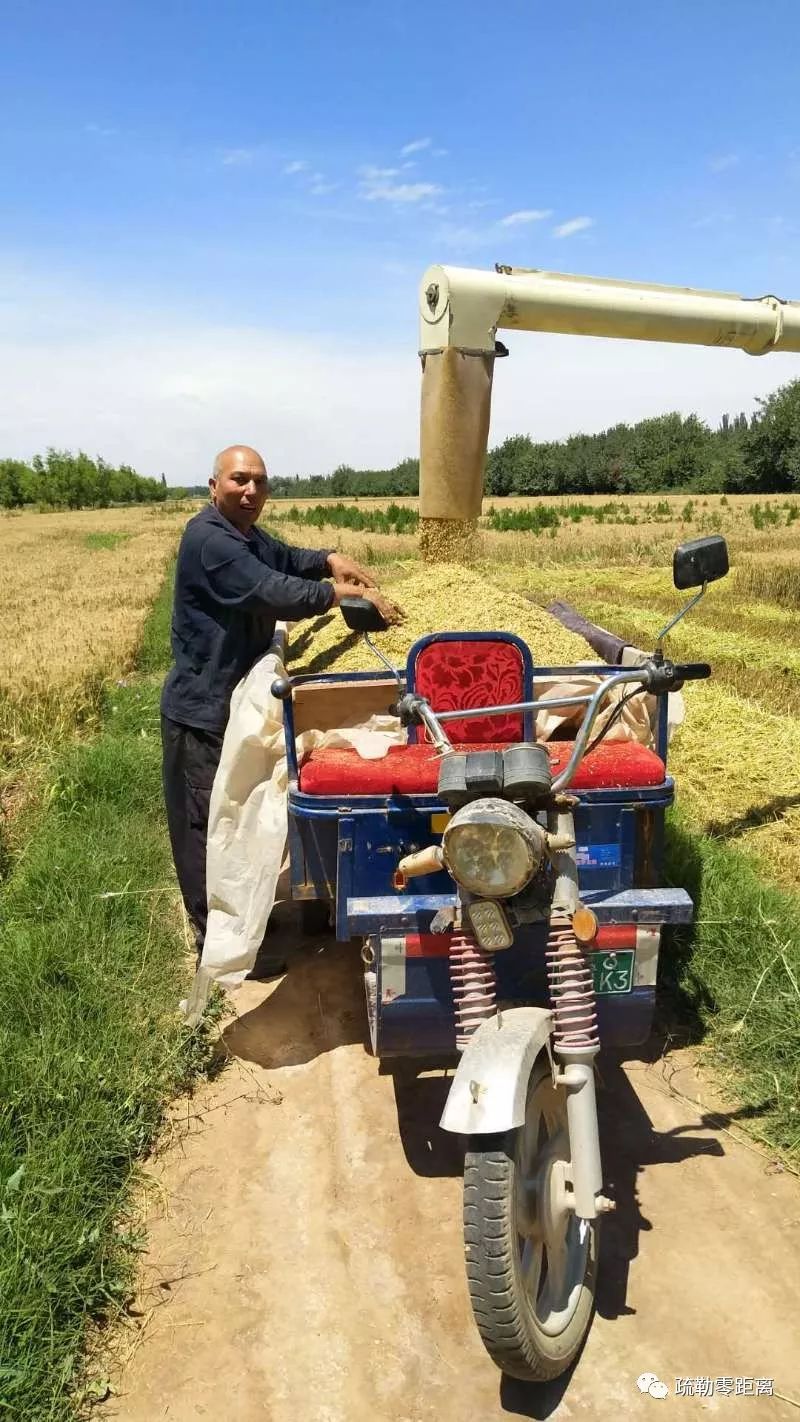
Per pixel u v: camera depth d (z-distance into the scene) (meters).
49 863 5.35
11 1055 3.70
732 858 5.22
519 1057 2.35
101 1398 2.57
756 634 12.51
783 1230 3.05
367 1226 3.12
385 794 3.27
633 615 13.80
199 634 4.26
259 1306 2.84
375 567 20.56
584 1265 2.71
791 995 3.99
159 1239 3.09
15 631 14.05
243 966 3.81
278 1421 2.51
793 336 5.34
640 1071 3.80
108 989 4.26
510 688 3.63
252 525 4.57
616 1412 2.50
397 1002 3.15
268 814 3.78
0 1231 2.89
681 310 5.14
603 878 3.26
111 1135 3.41
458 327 4.93
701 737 7.53
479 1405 2.54
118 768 6.88
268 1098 3.75
